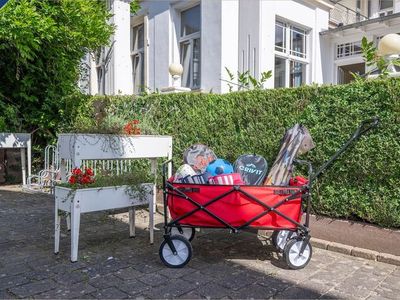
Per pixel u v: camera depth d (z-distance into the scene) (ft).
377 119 11.97
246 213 10.86
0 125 25.13
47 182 23.53
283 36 28.12
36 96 27.45
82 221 16.47
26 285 9.78
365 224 12.81
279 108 14.69
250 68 25.38
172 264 11.13
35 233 14.60
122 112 20.71
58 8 23.06
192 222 11.19
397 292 9.69
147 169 18.95
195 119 17.56
